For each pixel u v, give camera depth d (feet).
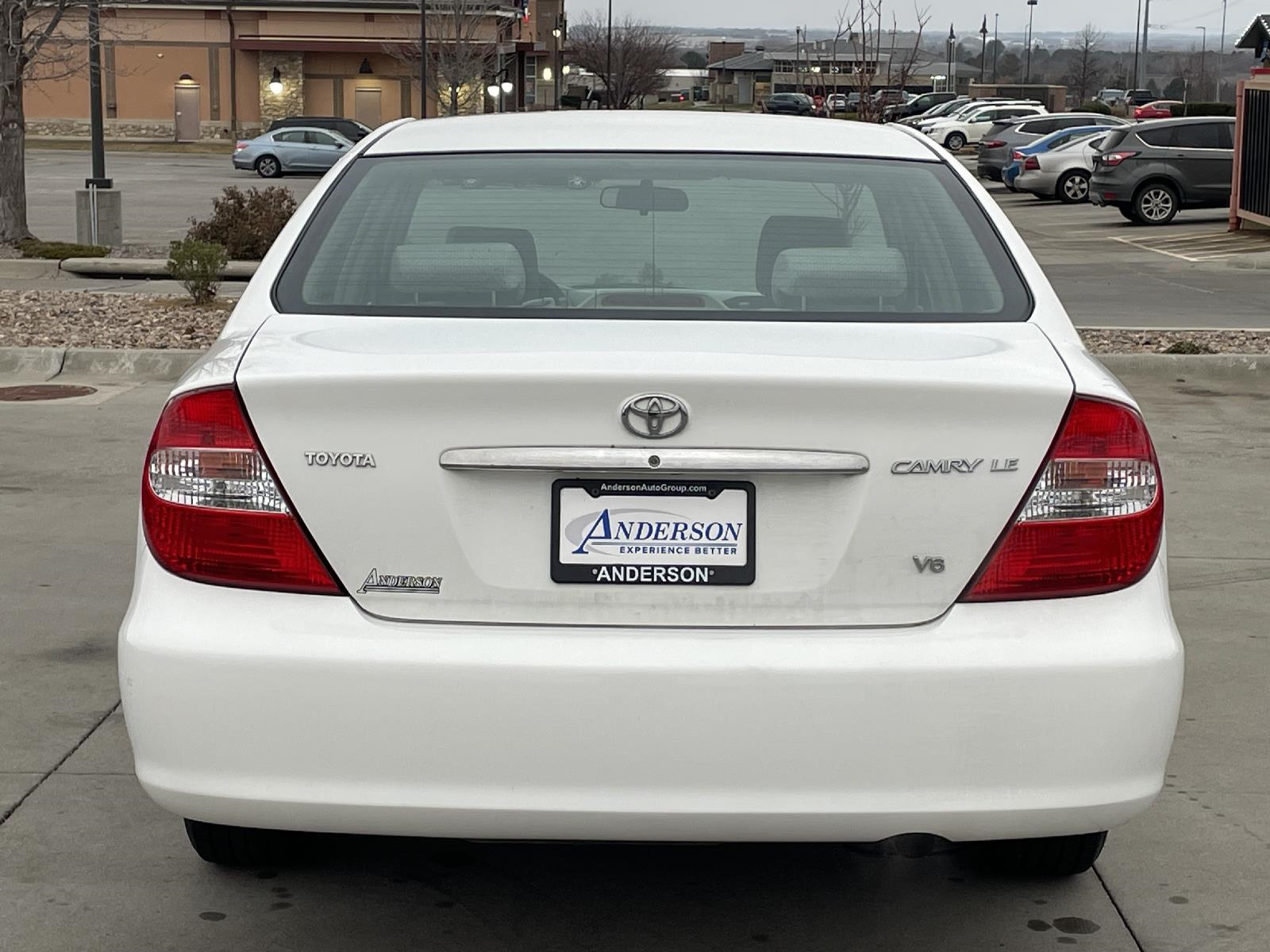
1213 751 14.65
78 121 191.11
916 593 9.38
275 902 11.53
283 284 11.22
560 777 9.15
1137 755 9.41
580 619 9.34
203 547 9.45
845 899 11.73
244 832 11.53
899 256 11.49
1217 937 11.16
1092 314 50.29
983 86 271.69
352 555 9.36
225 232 59.21
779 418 9.21
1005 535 9.40
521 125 13.33
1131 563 9.59
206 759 9.29
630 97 319.06
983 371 9.46
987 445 9.34
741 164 12.44
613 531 9.34
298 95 188.03
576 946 10.96
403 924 11.22
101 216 65.46
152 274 58.44
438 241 11.49
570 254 11.37
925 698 9.14
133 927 11.10
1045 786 9.29
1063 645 9.30
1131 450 9.61
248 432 9.41
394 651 9.16
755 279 11.16
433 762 9.16
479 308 10.89
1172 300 54.95
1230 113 171.32
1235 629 18.47
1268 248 75.05
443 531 9.32
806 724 9.12
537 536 9.35
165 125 190.19
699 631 9.30
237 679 9.21
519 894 11.73
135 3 186.09
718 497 9.32
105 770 13.88
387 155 12.69
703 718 9.09
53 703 15.52
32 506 23.81
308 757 9.21
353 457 9.32
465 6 178.91
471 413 9.21
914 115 204.33
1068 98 380.17
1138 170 91.56
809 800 9.17
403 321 10.66
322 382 9.24
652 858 12.40
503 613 9.34
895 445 9.29
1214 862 12.37
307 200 12.32
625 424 9.15
